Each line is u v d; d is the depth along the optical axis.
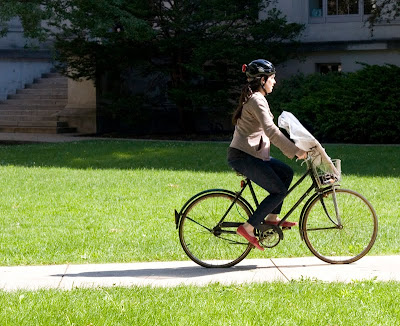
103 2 38.41
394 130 37.56
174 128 49.06
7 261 14.77
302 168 29.20
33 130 47.34
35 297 11.66
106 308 10.98
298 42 45.28
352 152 32.88
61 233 17.53
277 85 47.94
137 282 12.93
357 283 12.36
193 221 14.20
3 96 51.56
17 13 37.03
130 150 34.84
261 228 13.95
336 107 39.22
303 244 16.00
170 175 27.48
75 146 36.69
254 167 13.55
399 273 13.39
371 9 46.06
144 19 42.38
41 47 52.59
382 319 10.41
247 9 43.22
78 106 47.62
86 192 23.77
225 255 14.21
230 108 43.72
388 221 18.47
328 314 10.65
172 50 43.34
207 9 42.50
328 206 14.30
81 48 43.00
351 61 46.91
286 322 10.30
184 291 12.01
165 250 15.61
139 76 48.88
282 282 12.59
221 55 40.78
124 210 20.56
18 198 22.75
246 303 11.24
